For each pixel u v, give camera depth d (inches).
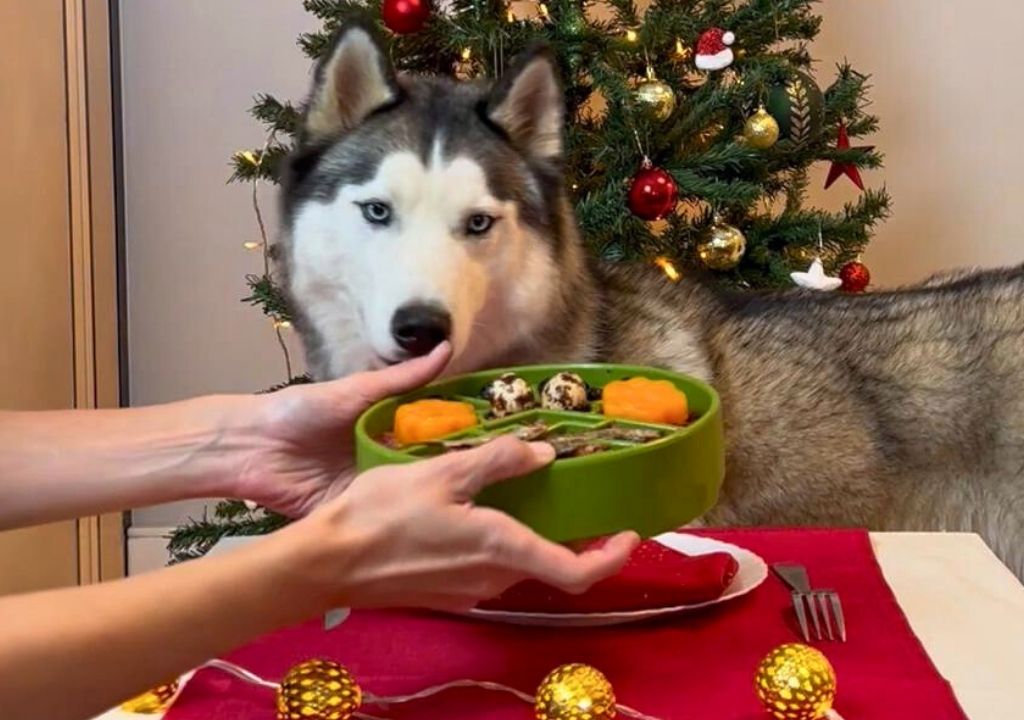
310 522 34.1
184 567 32.5
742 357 87.7
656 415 42.0
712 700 38.2
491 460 35.1
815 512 88.8
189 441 48.4
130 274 135.0
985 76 133.6
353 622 45.3
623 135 98.6
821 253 109.8
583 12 102.5
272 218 133.3
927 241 138.3
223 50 130.6
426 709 38.1
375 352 70.7
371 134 74.0
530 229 76.1
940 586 49.1
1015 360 86.2
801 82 102.6
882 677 39.6
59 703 29.8
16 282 110.8
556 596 44.3
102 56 127.7
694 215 117.6
